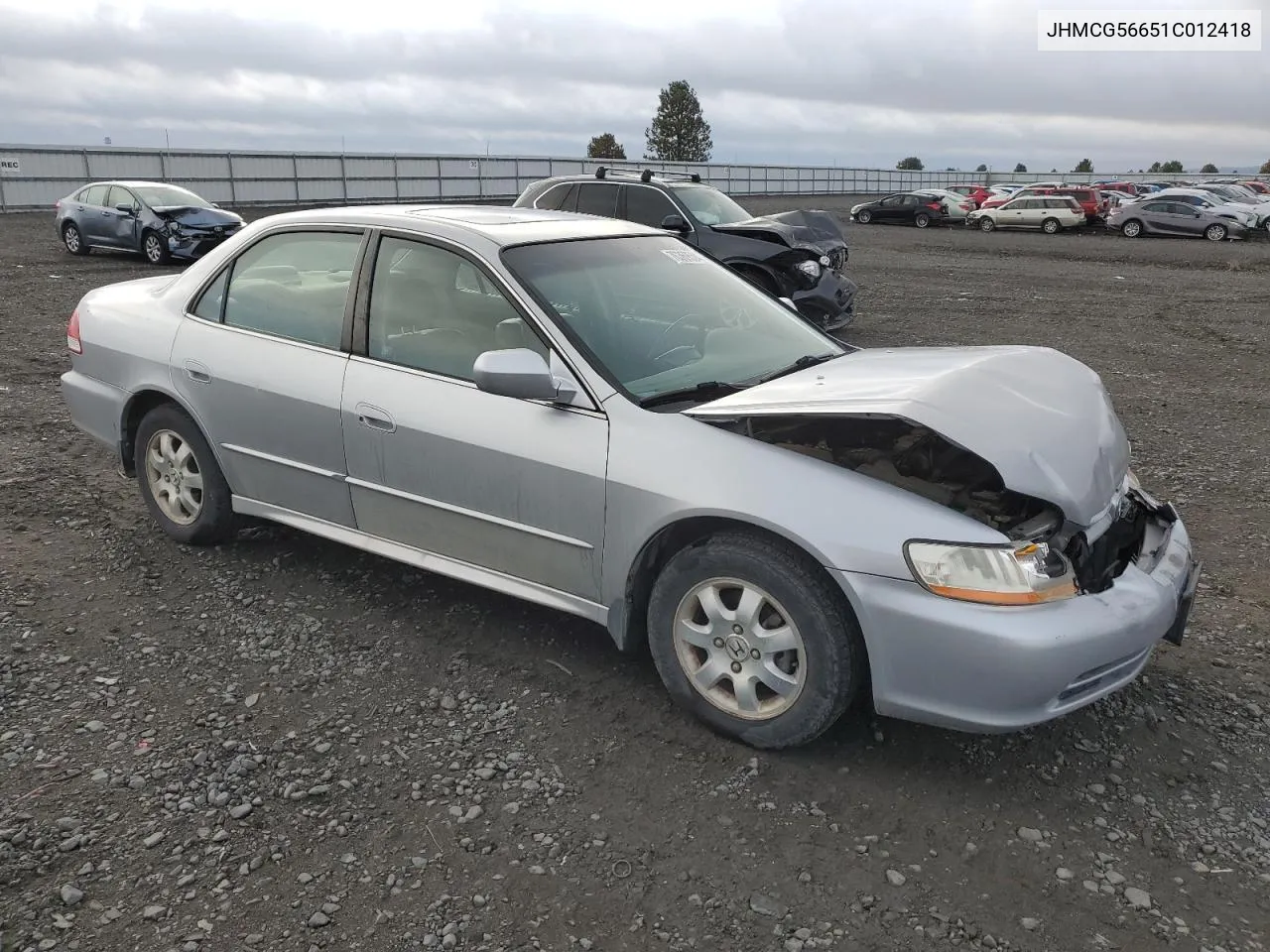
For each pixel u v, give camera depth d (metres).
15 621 3.95
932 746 3.21
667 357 3.61
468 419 3.52
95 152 33.31
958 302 15.15
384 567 4.54
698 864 2.66
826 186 68.94
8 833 2.72
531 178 48.16
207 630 3.93
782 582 2.95
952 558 2.76
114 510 5.24
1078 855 2.71
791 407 3.04
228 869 2.61
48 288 14.39
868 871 2.64
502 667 3.68
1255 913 2.50
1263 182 57.31
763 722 3.10
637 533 3.18
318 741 3.20
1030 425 3.02
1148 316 13.81
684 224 10.84
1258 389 9.13
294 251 4.19
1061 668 2.72
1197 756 3.19
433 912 2.47
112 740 3.18
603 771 3.06
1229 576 4.66
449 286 3.72
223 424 4.29
